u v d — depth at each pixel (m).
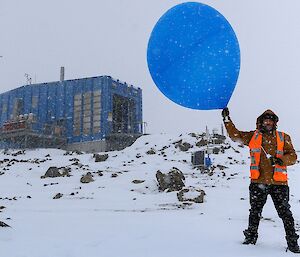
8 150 32.69
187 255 3.61
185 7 4.11
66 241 4.50
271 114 4.25
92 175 18.62
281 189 4.06
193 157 21.03
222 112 4.32
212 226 5.98
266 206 9.57
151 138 30.89
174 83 4.05
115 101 36.09
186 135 30.08
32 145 34.91
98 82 35.78
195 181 16.39
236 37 4.15
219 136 28.88
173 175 14.74
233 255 3.59
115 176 18.00
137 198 12.64
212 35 3.96
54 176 18.84
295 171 17.62
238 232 5.24
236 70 4.06
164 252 3.77
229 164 21.55
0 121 39.56
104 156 25.48
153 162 23.33
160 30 4.10
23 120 33.88
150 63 4.17
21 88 38.91
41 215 7.98
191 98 4.12
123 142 35.72
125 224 6.23
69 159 24.97
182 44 3.95
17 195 13.88
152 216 7.72
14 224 6.20
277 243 4.32
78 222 6.55
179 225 6.11
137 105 38.56
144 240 4.52
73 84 36.81
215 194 12.56
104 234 5.04
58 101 37.06
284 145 4.18
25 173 20.09
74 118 36.00
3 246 4.21
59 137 35.34
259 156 4.21
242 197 11.80
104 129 34.50
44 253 3.87
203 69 3.94
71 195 13.73
